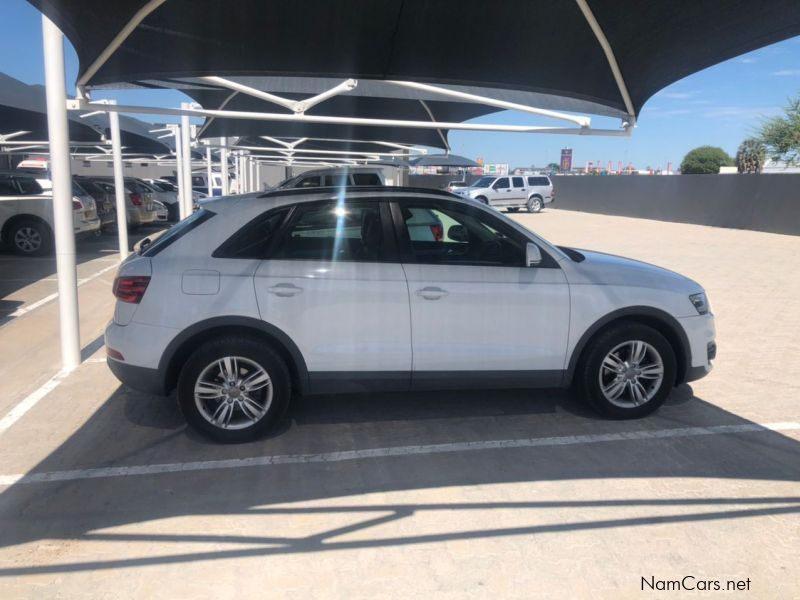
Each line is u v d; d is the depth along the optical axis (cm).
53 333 717
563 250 513
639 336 464
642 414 481
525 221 2778
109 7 386
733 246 1739
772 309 904
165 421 479
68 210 572
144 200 1884
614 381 473
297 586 293
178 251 427
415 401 523
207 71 496
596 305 455
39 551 317
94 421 477
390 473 401
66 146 562
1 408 502
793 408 514
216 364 429
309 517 350
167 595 286
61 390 539
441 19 414
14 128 1502
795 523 343
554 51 457
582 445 441
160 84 702
